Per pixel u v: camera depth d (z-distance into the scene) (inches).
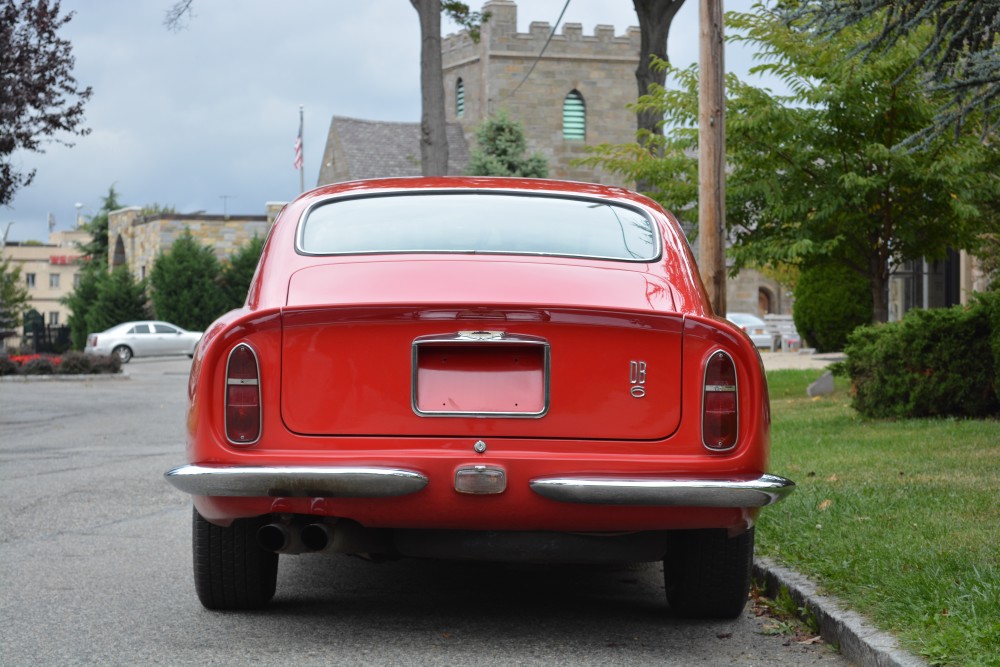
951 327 466.3
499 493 175.2
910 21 342.0
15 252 4581.7
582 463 176.2
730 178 631.8
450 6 1079.6
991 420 453.1
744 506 175.5
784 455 388.2
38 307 4611.2
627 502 173.3
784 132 606.2
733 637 196.9
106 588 233.1
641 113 901.8
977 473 322.3
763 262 629.0
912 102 576.4
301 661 179.8
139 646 188.7
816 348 1267.2
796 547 235.8
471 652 185.9
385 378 177.9
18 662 179.3
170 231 2271.2
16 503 351.9
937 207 612.4
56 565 257.0
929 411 474.0
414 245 201.3
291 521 188.4
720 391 179.9
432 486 175.8
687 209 665.0
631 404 179.0
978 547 223.8
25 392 1021.8
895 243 637.3
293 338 179.9
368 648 187.8
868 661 172.7
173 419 713.6
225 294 2121.1
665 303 190.1
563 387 177.9
